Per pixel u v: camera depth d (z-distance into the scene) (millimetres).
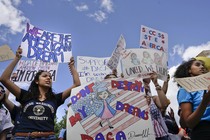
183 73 3529
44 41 5184
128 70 4773
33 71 5117
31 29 5117
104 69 6395
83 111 3830
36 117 4020
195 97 3098
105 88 3936
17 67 5023
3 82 4258
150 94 4727
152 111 4547
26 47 4977
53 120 4137
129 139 3695
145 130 3717
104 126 3758
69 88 4547
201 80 2783
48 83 4344
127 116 3789
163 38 5902
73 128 3764
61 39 5297
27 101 4172
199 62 3486
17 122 4078
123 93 3896
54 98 4328
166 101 4578
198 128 2908
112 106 3838
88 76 6285
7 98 4609
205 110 2920
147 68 4797
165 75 4910
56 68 5223
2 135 4648
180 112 3309
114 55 5383
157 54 4926
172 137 4973
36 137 3885
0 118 4633
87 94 3920
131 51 4852
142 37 5691
